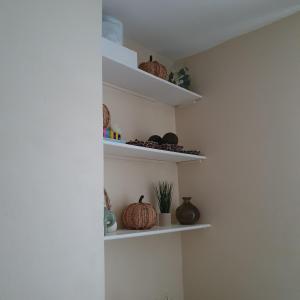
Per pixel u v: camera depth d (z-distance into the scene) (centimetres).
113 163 173
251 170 181
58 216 96
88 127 110
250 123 185
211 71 208
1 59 90
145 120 199
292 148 166
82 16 116
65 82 105
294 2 162
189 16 173
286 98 171
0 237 83
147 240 184
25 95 93
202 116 209
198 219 194
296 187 163
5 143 87
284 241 164
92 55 117
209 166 201
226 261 185
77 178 103
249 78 188
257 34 188
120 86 182
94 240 104
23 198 88
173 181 212
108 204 158
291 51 172
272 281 166
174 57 225
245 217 180
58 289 92
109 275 159
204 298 192
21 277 85
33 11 100
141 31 188
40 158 94
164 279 190
